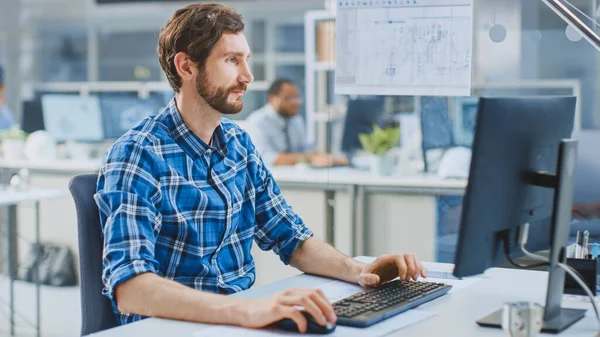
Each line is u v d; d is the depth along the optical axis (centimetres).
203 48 163
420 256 394
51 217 482
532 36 403
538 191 142
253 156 184
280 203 188
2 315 411
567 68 437
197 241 166
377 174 416
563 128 147
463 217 132
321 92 520
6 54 761
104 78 802
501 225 137
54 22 782
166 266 163
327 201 415
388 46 222
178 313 138
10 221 405
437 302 153
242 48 167
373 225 406
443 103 398
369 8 223
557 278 139
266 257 411
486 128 129
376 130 424
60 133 530
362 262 174
